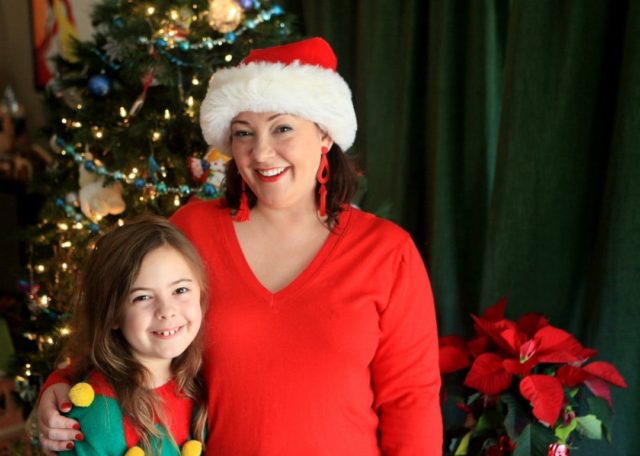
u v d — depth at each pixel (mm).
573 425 1679
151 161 2119
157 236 1201
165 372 1247
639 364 1870
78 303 1270
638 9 1743
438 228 2393
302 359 1161
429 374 1265
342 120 1236
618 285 1851
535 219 2039
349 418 1199
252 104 1178
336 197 1289
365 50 2633
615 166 1827
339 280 1205
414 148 2543
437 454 1266
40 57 4090
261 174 1212
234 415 1173
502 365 1690
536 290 2070
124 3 2174
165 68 2088
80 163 2229
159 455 1162
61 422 1140
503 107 2070
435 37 2350
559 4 1923
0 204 3832
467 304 2441
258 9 2236
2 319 3227
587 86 1916
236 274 1229
